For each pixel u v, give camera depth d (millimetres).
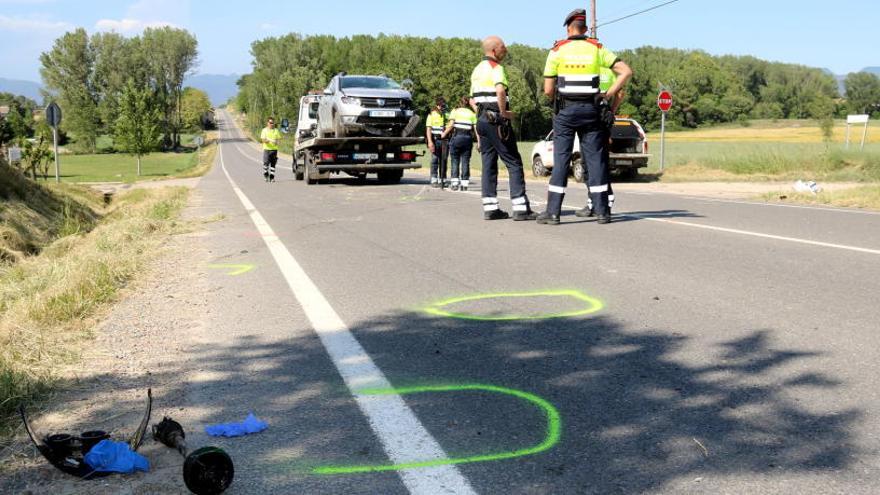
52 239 10891
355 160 19219
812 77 159625
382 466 2627
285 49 133875
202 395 3404
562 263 6613
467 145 16812
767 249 7160
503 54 9836
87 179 45906
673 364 3682
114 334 4523
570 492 2400
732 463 2574
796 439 2756
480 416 3059
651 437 2809
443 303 5168
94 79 114750
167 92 124812
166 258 7629
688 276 5887
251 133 166500
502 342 4145
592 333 4285
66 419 3119
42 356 3992
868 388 3266
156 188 23062
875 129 100188
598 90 9078
